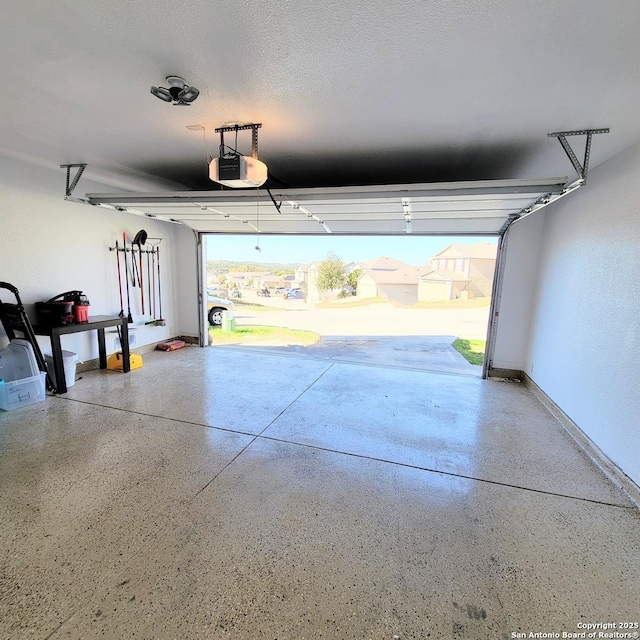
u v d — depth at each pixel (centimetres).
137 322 535
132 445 277
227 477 238
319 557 172
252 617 142
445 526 196
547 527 197
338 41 144
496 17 127
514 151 273
